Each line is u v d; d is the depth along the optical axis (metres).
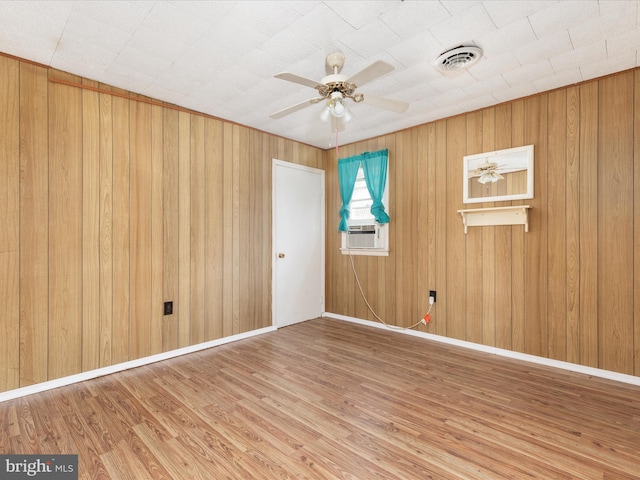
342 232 4.53
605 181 2.66
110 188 2.81
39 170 2.46
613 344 2.64
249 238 3.83
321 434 1.94
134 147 2.94
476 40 2.18
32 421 2.06
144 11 1.90
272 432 1.96
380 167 3.99
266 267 4.01
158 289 3.09
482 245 3.31
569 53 2.34
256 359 3.11
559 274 2.88
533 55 2.36
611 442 1.86
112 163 2.82
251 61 2.45
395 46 2.24
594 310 2.72
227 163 3.62
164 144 3.13
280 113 2.50
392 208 3.99
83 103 2.67
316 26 2.04
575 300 2.80
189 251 3.31
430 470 1.64
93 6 1.86
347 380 2.65
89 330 2.69
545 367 2.90
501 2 1.83
